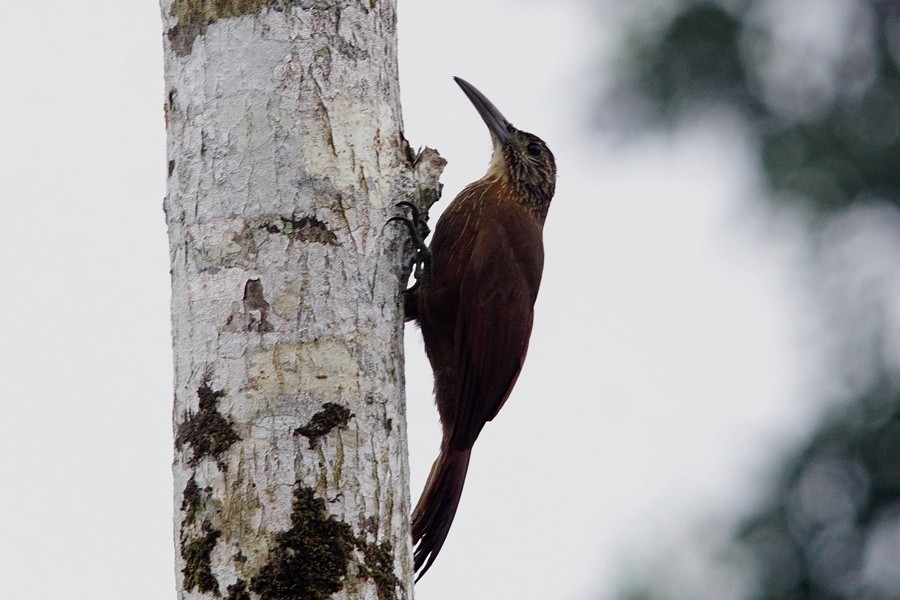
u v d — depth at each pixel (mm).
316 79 8000
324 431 7305
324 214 7770
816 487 14055
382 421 7617
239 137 7801
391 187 8281
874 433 14102
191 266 7676
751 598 13336
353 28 8234
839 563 13680
